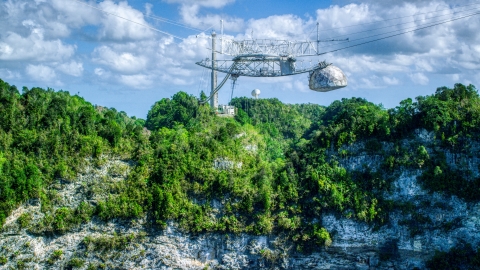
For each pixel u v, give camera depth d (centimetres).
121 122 16400
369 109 14288
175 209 13062
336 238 13212
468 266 12556
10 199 12362
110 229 12938
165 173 13288
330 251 13238
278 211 13388
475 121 13312
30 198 12625
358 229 13200
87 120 13962
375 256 13238
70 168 13112
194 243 13212
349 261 13312
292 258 13275
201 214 13188
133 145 13988
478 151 13238
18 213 12481
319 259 13288
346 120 14025
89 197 13038
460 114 13512
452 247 12838
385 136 13675
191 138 14300
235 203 13300
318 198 13338
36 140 13150
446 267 12619
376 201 13200
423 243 13000
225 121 16838
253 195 13312
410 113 13762
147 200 13075
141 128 14625
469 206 12925
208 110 17162
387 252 13125
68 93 16138
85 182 13162
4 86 14125
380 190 13388
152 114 18400
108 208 12900
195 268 13200
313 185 13438
